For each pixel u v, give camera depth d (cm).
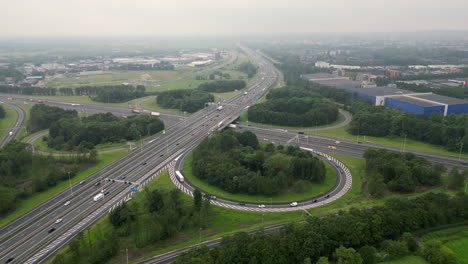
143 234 16762
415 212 17175
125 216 17775
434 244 15162
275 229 17388
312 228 15712
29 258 15462
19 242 16662
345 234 15575
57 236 17125
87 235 16975
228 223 18525
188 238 17200
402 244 15250
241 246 14750
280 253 14475
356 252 15050
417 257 15162
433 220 17262
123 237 17112
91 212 19412
